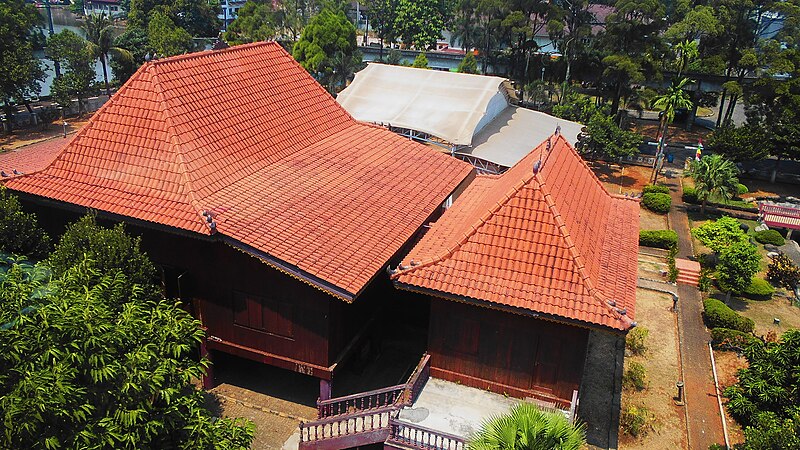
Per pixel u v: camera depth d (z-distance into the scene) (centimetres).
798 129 5788
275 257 2461
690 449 2683
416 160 3741
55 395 1584
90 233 2480
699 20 6562
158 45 9056
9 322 1692
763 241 4966
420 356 3209
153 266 2575
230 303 2748
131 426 1778
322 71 8200
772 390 2780
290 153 3384
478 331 2444
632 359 3312
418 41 10888
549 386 2420
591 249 2541
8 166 3234
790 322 3822
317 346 2653
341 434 2430
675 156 6994
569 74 7725
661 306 3888
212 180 2841
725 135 6041
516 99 7125
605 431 2706
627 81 6700
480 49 8850
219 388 2970
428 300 3334
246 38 10425
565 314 2197
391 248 2769
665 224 5288
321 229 2753
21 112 7550
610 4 7881
